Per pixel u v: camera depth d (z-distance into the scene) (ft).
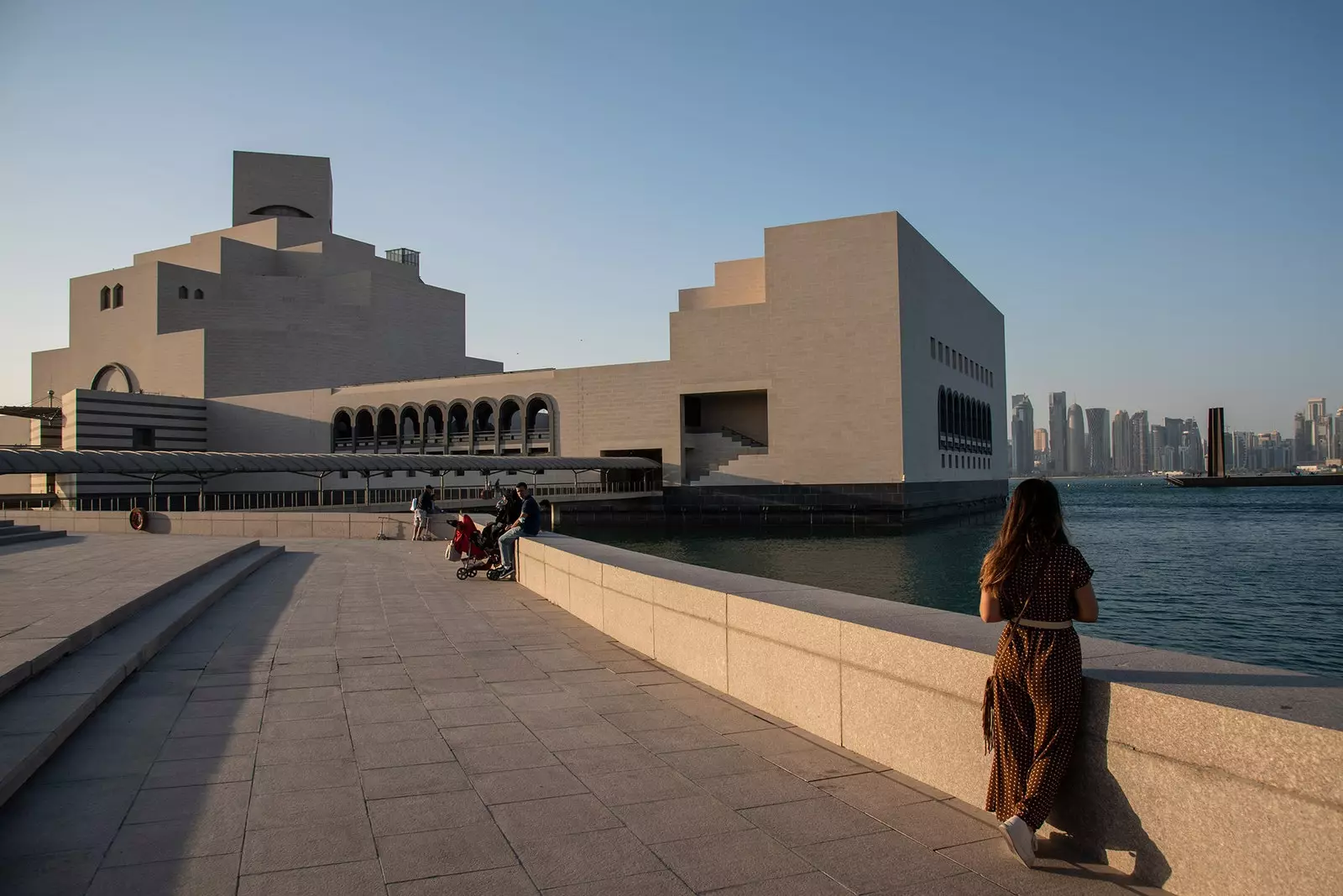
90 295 314.35
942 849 16.31
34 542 83.51
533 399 260.62
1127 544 206.80
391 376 324.60
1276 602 118.73
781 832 17.16
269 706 27.48
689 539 205.46
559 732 24.26
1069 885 14.76
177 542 83.30
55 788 19.98
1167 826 14.35
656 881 15.16
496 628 42.24
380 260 341.21
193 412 282.77
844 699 22.43
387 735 24.21
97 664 30.25
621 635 37.96
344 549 90.74
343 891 14.85
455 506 184.34
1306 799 12.45
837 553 175.22
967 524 254.27
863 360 226.17
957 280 290.35
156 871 15.66
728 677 28.27
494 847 16.62
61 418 288.10
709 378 241.76
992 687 16.07
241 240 338.13
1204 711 13.84
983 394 326.85
